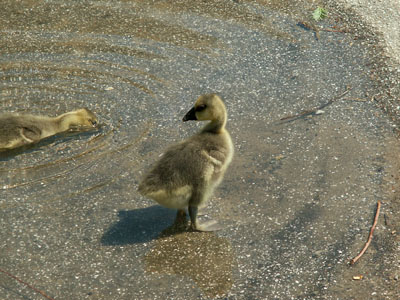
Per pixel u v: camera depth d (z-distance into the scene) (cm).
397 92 251
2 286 207
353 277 208
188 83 256
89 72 260
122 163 232
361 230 217
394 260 211
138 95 252
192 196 216
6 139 235
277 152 236
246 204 223
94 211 221
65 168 230
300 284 207
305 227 218
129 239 216
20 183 227
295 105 249
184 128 242
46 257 212
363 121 243
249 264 211
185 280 208
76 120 241
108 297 205
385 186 226
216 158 217
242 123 244
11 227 217
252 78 259
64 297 205
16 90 252
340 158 233
